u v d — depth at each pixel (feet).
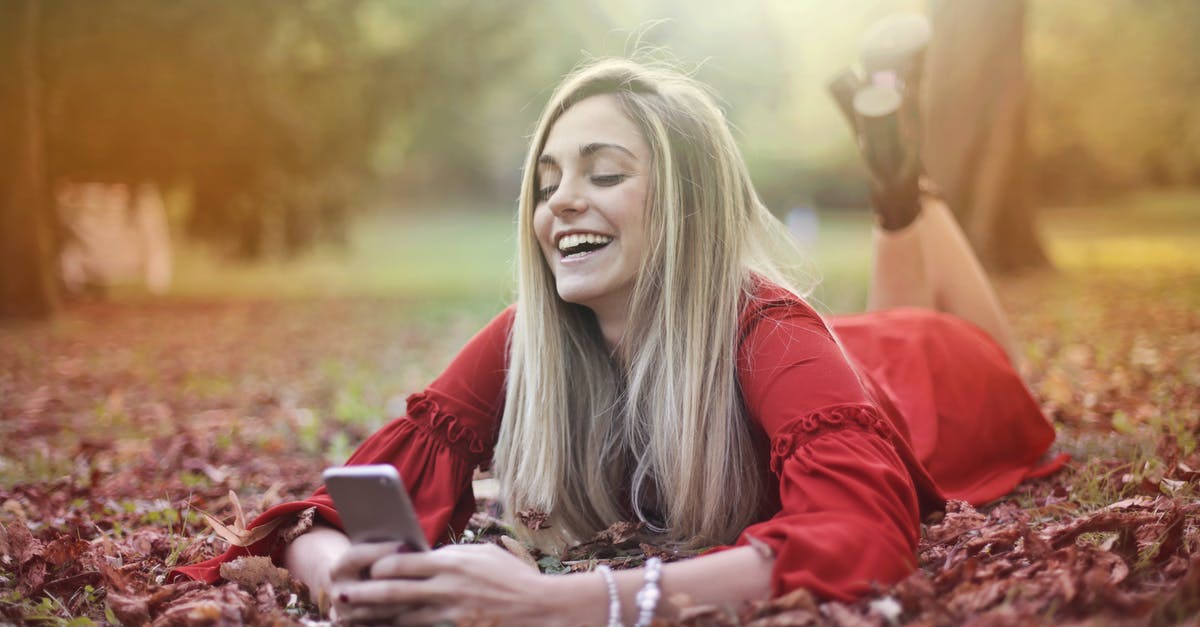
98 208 55.31
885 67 14.29
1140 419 15.28
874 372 12.34
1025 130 44.21
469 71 62.39
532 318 9.51
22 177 40.04
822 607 6.97
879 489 7.65
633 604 7.23
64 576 9.62
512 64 63.57
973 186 35.96
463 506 9.84
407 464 9.41
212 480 14.84
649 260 9.05
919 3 65.87
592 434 9.64
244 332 39.06
